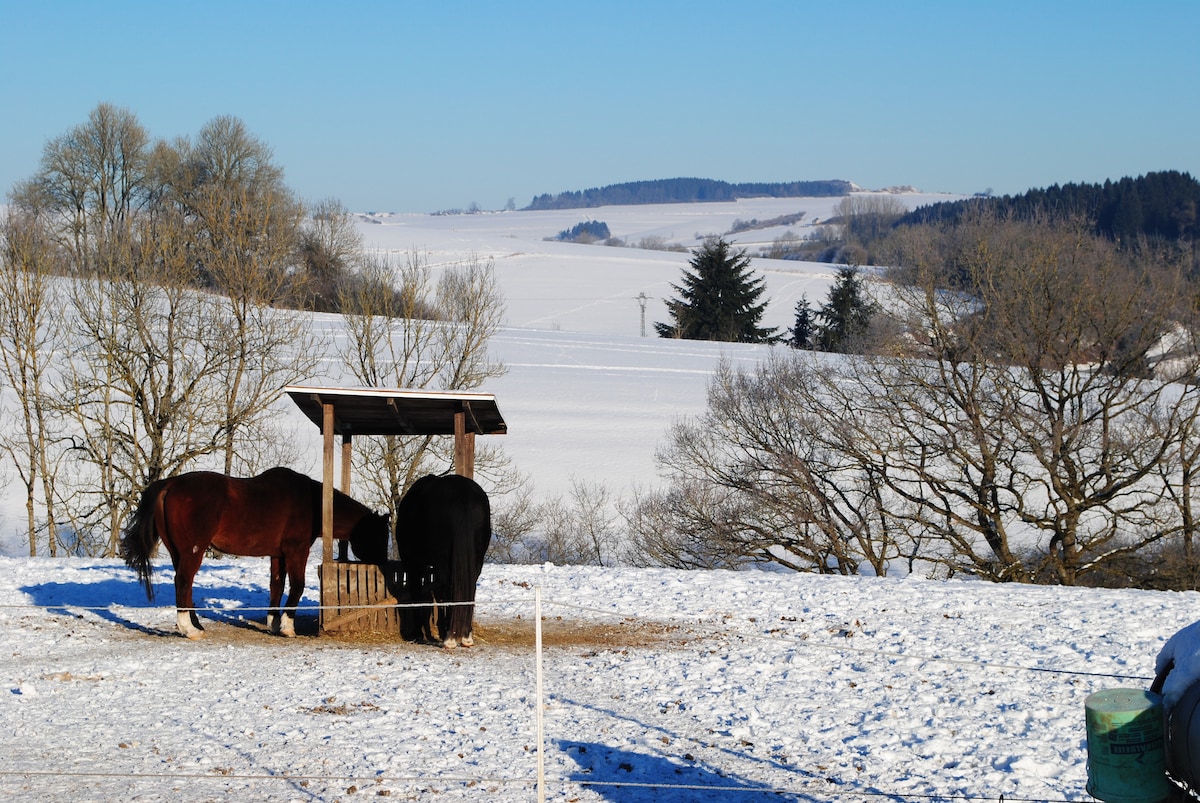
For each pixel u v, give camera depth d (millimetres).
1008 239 32000
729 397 34188
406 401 14430
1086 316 30438
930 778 8930
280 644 13836
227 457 32844
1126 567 30125
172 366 32969
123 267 33719
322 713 10633
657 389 54844
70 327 34094
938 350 31625
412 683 11875
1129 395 30078
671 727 10375
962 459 31875
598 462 42031
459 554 13469
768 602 17031
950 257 32469
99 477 36875
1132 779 6242
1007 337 30594
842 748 9758
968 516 36938
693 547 34156
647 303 102688
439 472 34438
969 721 10516
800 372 33562
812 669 12641
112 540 31906
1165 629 14680
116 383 33812
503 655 13391
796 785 8773
